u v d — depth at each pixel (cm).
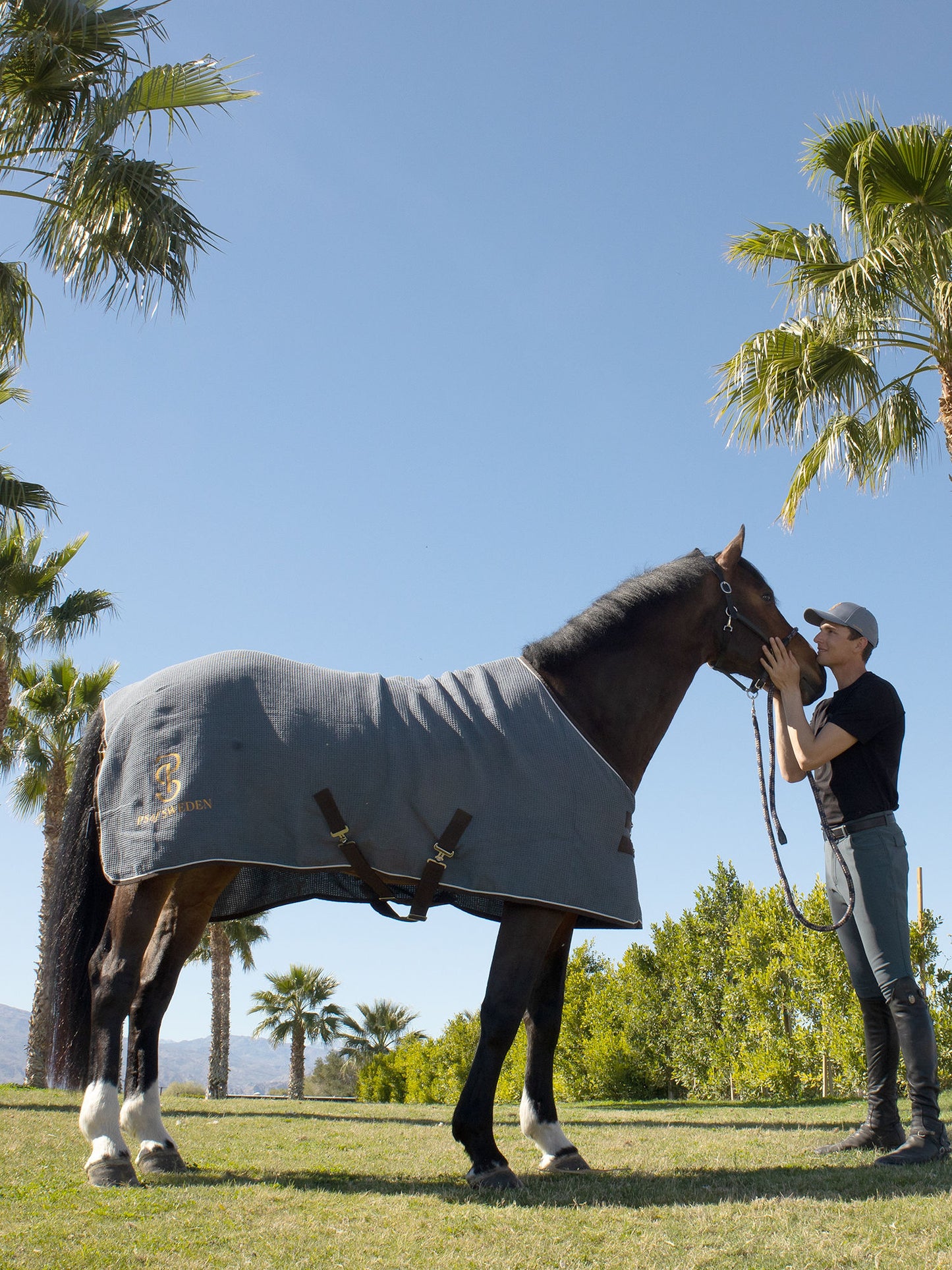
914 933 945
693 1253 224
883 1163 332
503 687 356
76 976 348
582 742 345
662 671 378
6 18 769
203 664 352
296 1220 257
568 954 381
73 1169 335
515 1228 250
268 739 330
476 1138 315
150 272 809
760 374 899
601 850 335
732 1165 359
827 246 894
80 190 770
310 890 399
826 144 859
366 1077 3025
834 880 399
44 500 1232
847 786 377
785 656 394
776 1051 1077
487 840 326
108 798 342
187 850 319
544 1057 372
